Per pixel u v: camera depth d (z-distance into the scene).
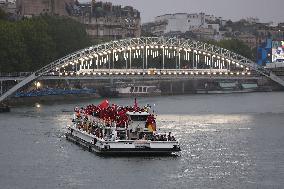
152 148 169.62
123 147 168.88
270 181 147.12
